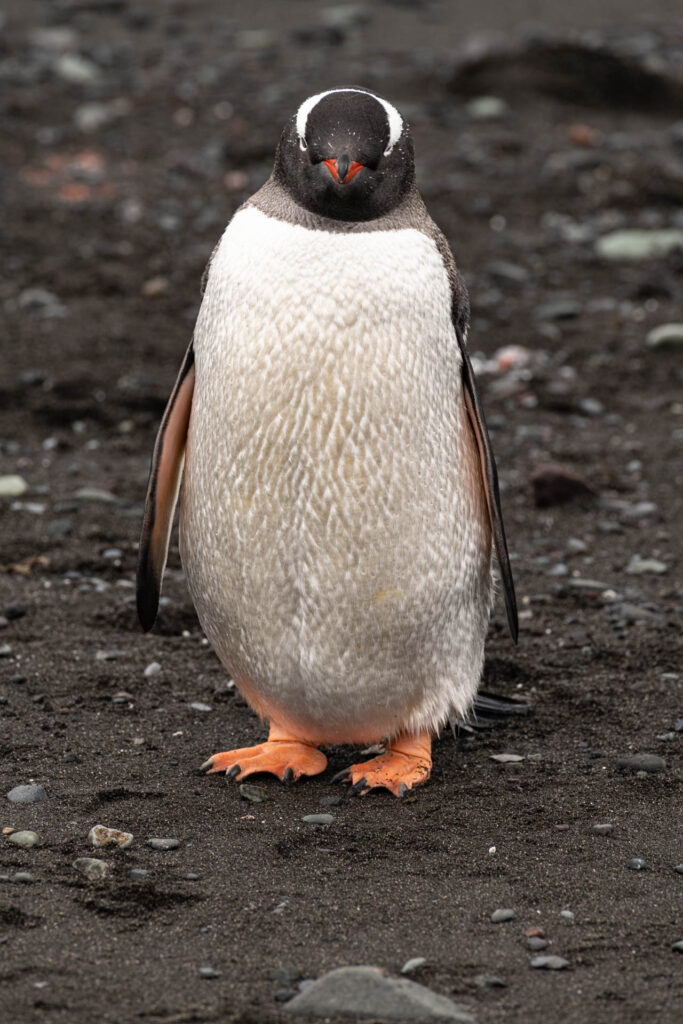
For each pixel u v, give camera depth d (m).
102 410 29.64
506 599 15.89
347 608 14.73
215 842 14.20
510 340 34.31
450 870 13.70
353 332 14.16
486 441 15.44
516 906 12.90
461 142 48.50
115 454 28.19
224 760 16.03
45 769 15.86
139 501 25.66
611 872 13.69
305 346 14.14
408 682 15.34
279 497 14.45
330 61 57.34
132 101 51.62
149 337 33.34
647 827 14.78
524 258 39.44
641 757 16.39
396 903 12.93
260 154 45.97
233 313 14.45
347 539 14.50
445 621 15.28
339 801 15.39
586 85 53.19
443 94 53.59
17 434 28.72
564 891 13.24
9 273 36.75
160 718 17.56
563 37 55.12
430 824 14.81
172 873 13.44
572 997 11.27
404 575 14.72
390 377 14.29
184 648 19.89
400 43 60.81
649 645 19.86
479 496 15.77
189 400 16.06
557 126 51.22
